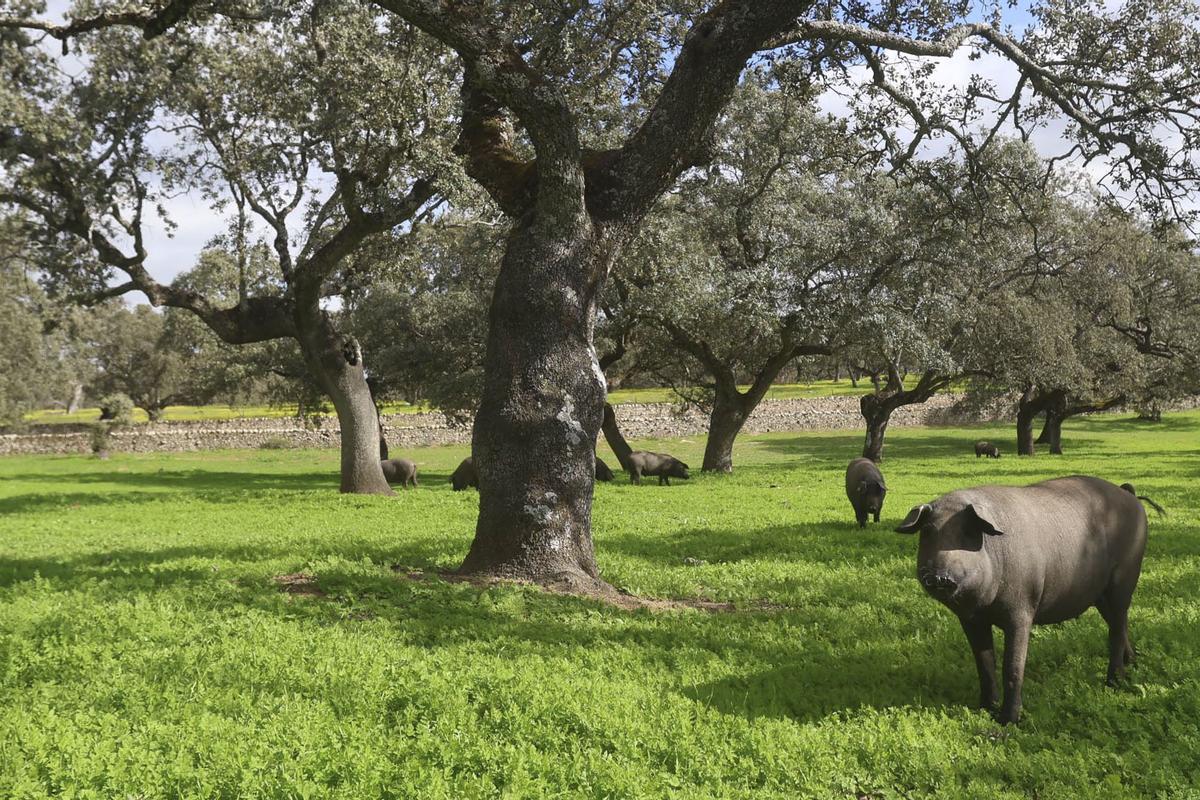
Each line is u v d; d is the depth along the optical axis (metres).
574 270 11.83
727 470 38.66
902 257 31.53
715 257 31.78
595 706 6.33
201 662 7.44
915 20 14.96
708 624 9.54
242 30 22.27
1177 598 10.20
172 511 24.92
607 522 20.12
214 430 66.81
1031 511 6.60
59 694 6.66
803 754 5.71
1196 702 6.41
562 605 10.16
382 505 25.80
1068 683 7.14
